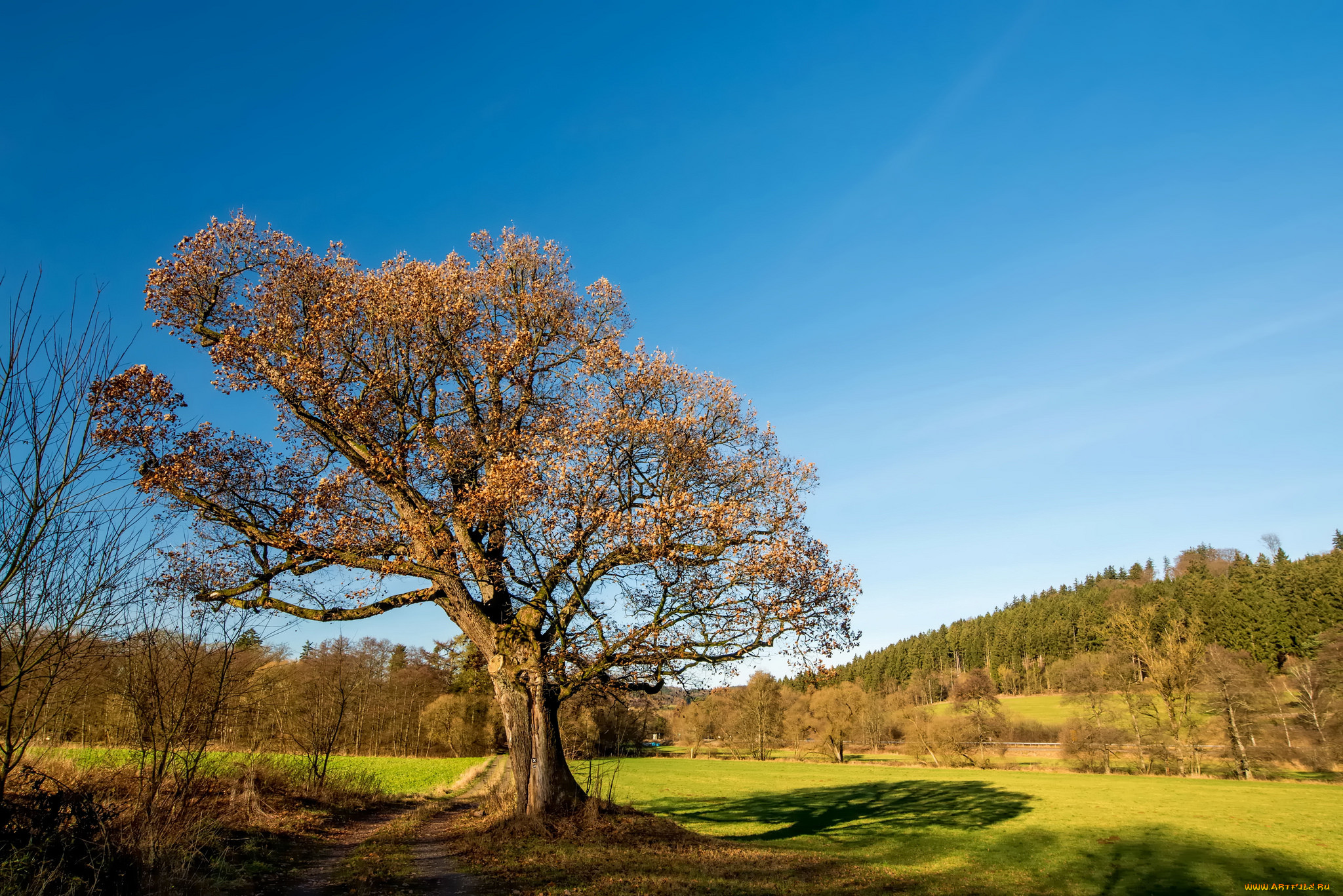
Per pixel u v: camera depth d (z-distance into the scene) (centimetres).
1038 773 5919
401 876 1229
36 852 803
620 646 1709
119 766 1295
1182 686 5338
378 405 1769
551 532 1619
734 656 1739
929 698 11106
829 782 5231
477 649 2509
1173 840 2777
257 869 1200
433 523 1747
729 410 1961
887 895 1451
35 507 730
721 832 2661
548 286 2058
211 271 1797
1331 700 4847
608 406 1869
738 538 1700
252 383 1748
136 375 1501
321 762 2364
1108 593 11544
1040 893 1862
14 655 738
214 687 1211
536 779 1797
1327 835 2906
